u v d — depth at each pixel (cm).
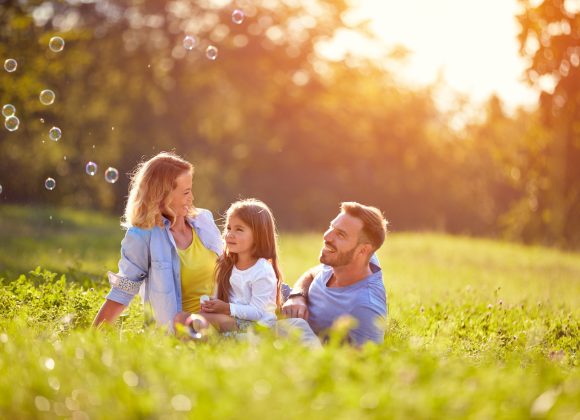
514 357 613
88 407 403
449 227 5412
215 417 365
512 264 1911
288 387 395
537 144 2666
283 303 723
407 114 5531
